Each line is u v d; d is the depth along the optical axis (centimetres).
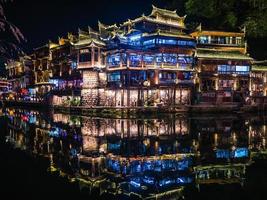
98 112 6512
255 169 2398
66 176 2225
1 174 2273
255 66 7906
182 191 1920
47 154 2966
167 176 2220
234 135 3912
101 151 3053
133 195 1852
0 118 6500
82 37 7425
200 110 6656
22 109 9600
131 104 6325
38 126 5075
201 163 2569
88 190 1920
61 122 5512
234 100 7200
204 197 1803
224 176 2216
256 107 7200
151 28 7050
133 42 6988
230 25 8488
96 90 6800
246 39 8850
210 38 7512
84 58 7006
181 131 4244
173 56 6706
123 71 6378
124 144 3378
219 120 5531
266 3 7494
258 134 3997
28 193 1869
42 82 9919
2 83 14300
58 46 8912
